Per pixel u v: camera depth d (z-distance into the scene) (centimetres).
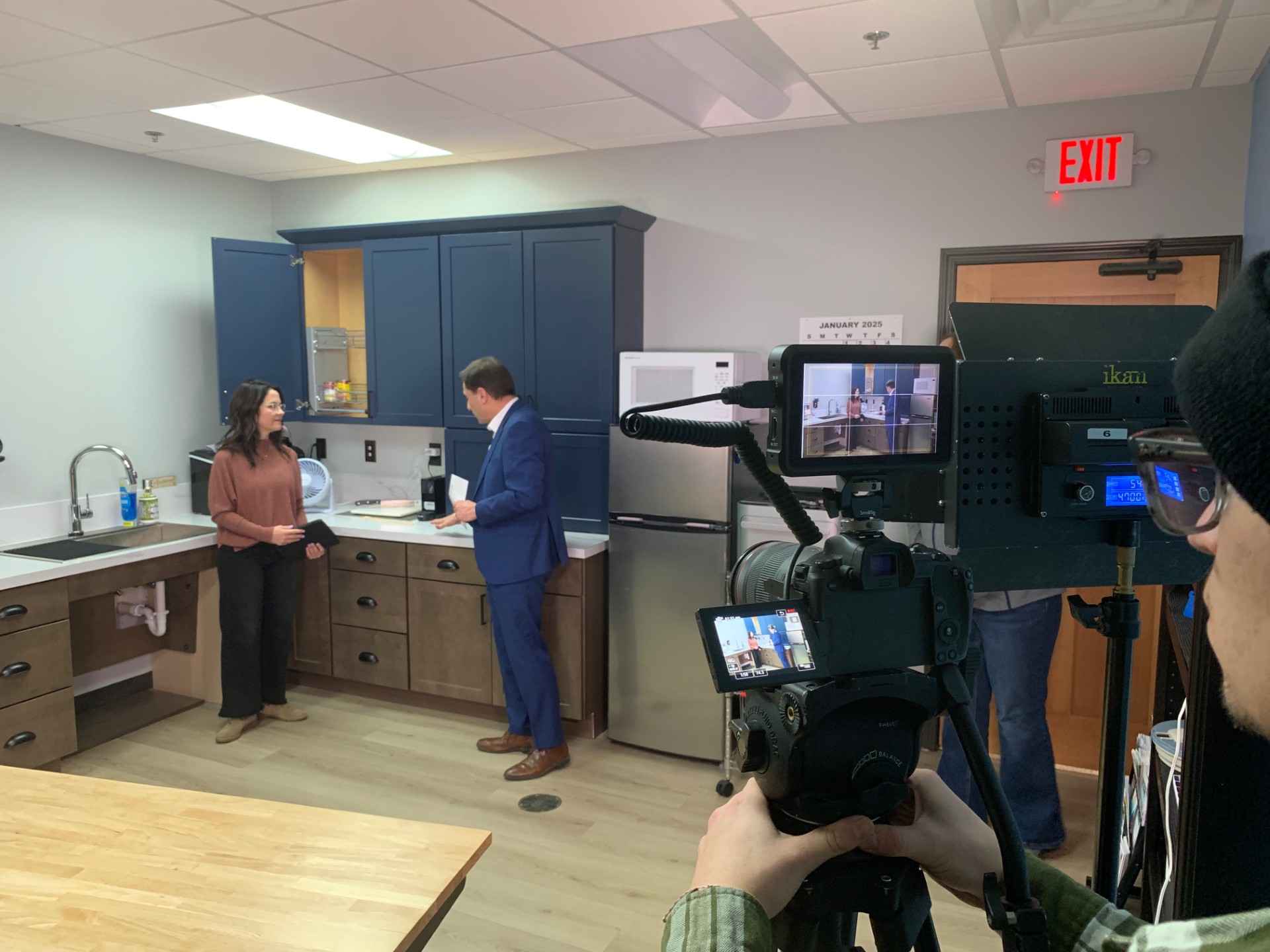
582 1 221
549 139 365
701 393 339
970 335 107
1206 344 32
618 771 330
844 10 227
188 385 422
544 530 325
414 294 398
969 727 67
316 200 450
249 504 350
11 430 352
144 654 403
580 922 240
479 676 367
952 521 94
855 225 345
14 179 349
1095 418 92
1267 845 104
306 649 402
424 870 129
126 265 392
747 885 59
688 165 371
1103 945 60
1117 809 89
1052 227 317
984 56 261
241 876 127
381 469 446
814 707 65
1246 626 32
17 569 308
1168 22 234
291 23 238
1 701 299
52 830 139
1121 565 92
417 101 310
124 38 249
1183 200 299
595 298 361
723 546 326
